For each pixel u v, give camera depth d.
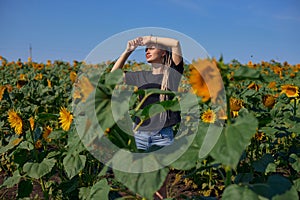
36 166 3.31
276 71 11.35
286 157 3.75
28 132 3.73
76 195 3.60
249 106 4.59
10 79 11.92
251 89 4.60
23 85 8.10
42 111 4.49
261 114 4.03
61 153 3.54
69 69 14.74
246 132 1.99
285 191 2.10
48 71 14.34
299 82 5.21
